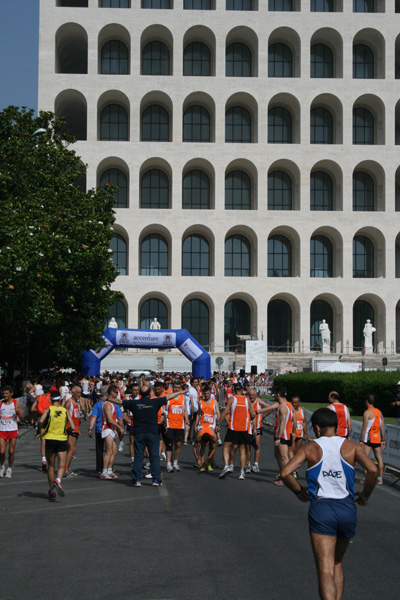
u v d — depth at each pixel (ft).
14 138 120.37
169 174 282.15
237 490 56.18
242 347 272.92
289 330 284.61
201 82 275.80
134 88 273.95
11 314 103.09
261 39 277.44
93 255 124.67
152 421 58.39
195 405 86.63
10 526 41.93
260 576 30.68
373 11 289.94
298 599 27.32
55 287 125.59
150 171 284.82
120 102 284.41
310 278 273.54
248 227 273.75
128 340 160.25
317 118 289.74
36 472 67.92
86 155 270.67
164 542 37.29
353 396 126.72
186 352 162.91
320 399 159.63
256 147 275.18
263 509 47.42
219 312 269.85
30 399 121.80
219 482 60.90
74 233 122.21
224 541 37.55
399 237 295.07
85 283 128.88
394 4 282.36
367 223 276.82
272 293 272.31
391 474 65.21
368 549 36.81
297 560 33.47
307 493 24.99
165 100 281.33
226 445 62.90
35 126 133.80
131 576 30.71
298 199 279.08
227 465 62.44
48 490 55.47
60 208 122.01
